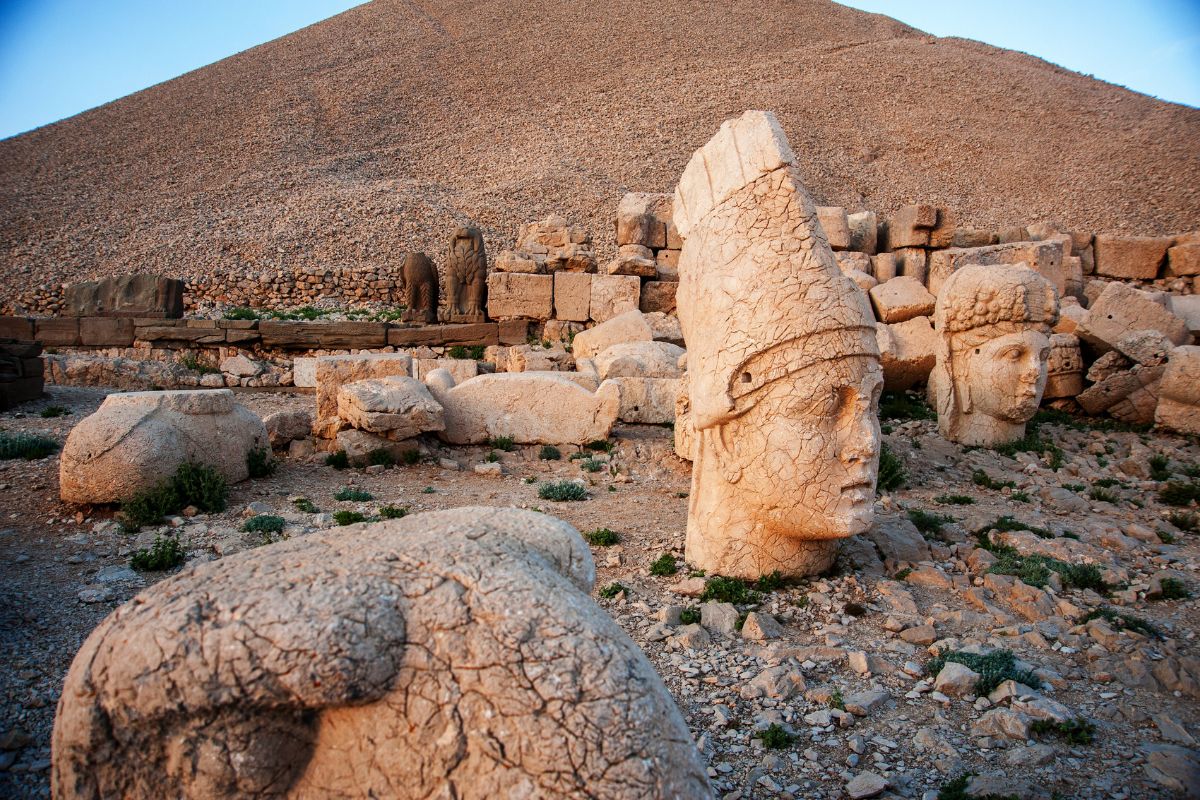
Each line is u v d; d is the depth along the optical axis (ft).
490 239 81.87
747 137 15.17
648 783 5.57
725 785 10.11
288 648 5.58
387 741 5.77
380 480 24.70
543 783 5.49
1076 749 10.81
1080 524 21.02
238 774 5.69
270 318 54.49
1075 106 118.83
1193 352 28.99
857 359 14.42
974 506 22.07
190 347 45.73
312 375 41.96
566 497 22.70
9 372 32.42
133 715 5.69
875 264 45.21
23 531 18.43
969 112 117.29
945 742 10.85
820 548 16.34
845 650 13.46
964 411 28.09
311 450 27.43
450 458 27.48
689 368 16.03
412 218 86.07
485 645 5.84
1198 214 82.17
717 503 16.08
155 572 16.25
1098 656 13.46
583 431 28.63
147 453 19.74
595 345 40.32
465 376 38.01
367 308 61.36
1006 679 12.37
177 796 5.78
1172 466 25.99
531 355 38.83
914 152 106.32
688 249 16.17
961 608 15.61
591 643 5.99
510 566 6.48
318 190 94.27
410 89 131.95
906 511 21.03
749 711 11.77
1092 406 32.27
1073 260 45.09
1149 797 9.73
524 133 115.03
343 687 5.61
